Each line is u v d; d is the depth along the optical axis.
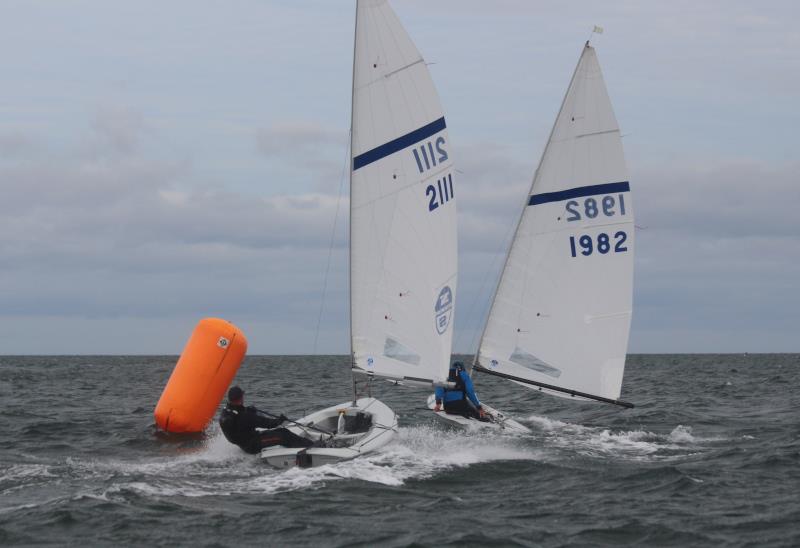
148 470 30.22
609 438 38.91
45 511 24.25
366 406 35.25
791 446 36.56
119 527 22.91
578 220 40.59
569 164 40.56
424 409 50.53
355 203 34.00
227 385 38.81
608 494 27.42
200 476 29.05
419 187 34.66
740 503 26.31
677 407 55.81
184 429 38.38
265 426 31.39
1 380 100.38
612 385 40.62
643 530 23.30
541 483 28.94
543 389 41.12
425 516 24.38
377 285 34.41
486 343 41.94
